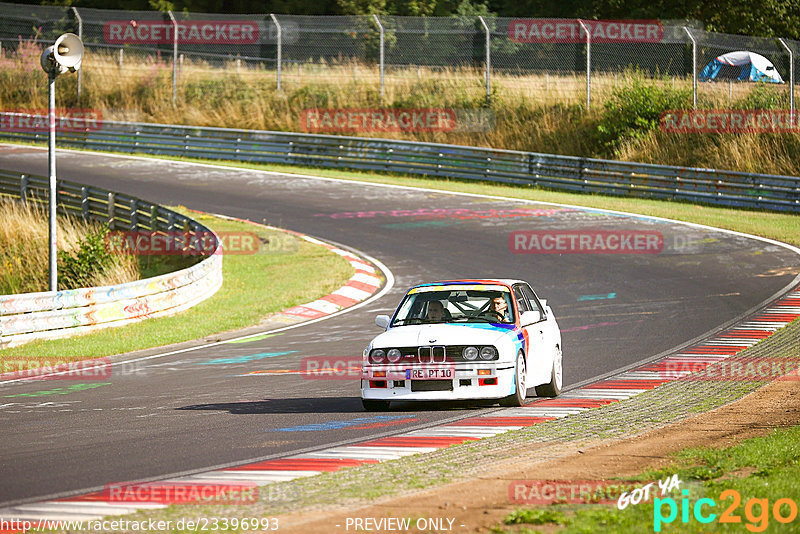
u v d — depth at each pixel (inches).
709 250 3491.6
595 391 1658.5
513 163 5108.3
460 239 3782.0
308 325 2628.0
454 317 1568.7
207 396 1686.8
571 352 2096.5
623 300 2753.4
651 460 1085.8
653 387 1668.3
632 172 4771.2
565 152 5585.6
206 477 1045.8
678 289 2883.9
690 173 4601.4
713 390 1609.3
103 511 897.5
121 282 3294.8
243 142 5812.0
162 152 5969.5
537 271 3228.3
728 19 7578.7
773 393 1556.3
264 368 2017.7
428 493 932.6
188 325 2647.6
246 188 4948.3
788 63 5762.8
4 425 1421.0
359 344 2294.5
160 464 1125.7
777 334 2183.8
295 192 4854.8
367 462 1110.4
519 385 1482.5
